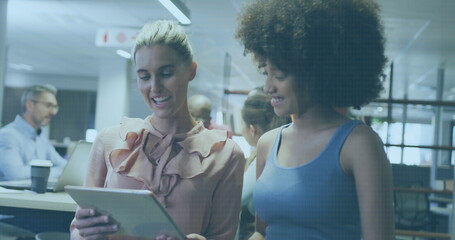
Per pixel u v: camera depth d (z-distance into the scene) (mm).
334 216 1018
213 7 5250
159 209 961
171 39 1169
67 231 2113
